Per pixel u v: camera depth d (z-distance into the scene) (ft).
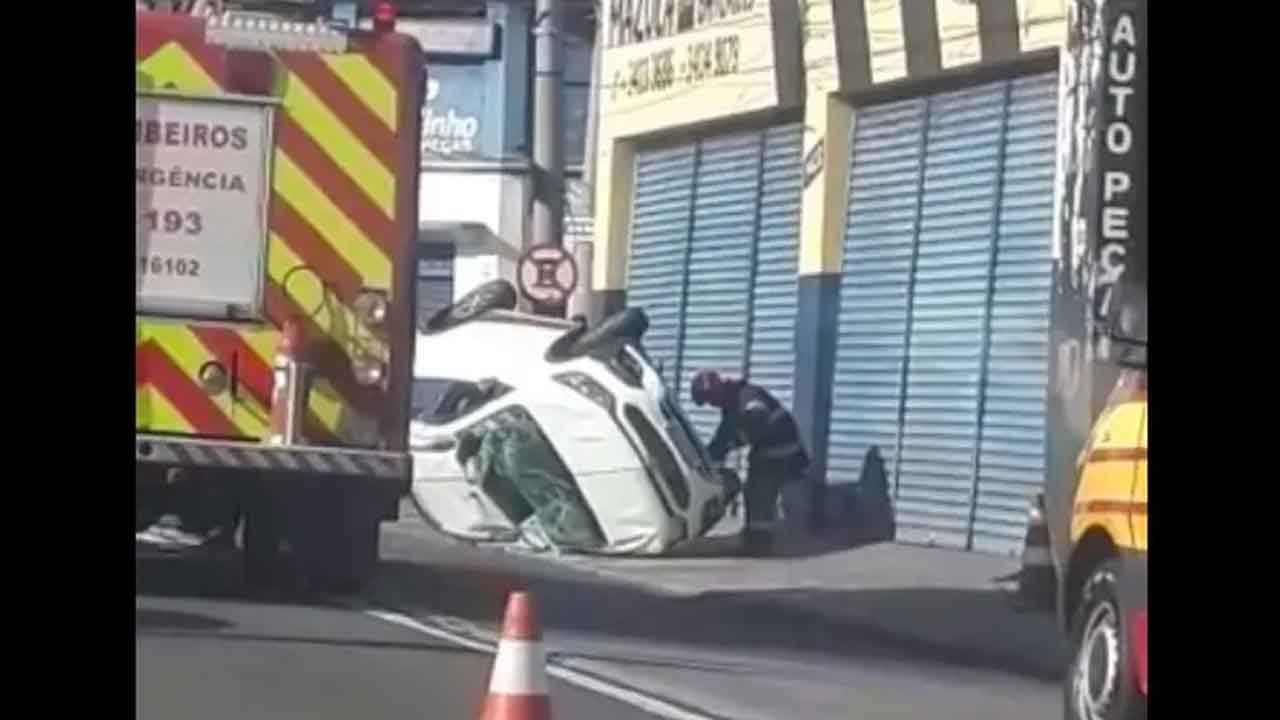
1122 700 33.68
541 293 87.15
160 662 40.96
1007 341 69.21
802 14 80.12
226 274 47.65
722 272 87.04
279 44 48.01
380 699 38.06
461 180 123.03
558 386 67.46
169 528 54.60
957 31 71.20
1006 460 68.90
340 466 47.93
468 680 40.55
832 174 78.33
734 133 86.69
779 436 70.95
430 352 69.00
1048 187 67.62
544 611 54.19
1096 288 43.91
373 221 48.39
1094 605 34.68
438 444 67.77
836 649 50.01
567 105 118.83
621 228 95.04
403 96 48.57
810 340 78.74
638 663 45.80
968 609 57.36
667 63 90.58
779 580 63.00
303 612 49.03
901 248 75.15
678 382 89.76
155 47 47.32
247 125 47.83
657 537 66.95
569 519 67.05
